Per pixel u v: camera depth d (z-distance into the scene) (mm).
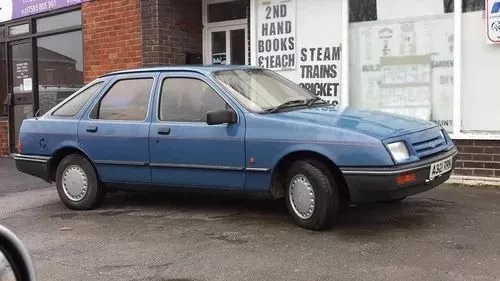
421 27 8156
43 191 8547
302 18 9109
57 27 11844
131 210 6902
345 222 5914
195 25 10766
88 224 6312
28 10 12219
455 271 4422
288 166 5773
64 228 6168
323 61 8953
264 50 9531
